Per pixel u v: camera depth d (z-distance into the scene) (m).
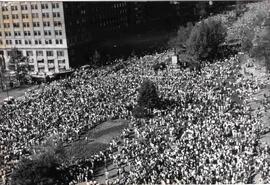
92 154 100.38
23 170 82.25
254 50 154.50
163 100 126.62
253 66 154.00
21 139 107.44
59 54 197.62
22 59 184.50
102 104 128.50
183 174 81.56
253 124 100.56
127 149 97.19
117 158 94.38
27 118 121.38
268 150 87.75
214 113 111.19
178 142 96.19
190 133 99.44
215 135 96.56
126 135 107.62
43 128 113.62
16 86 174.62
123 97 134.00
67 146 105.94
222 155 85.94
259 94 125.00
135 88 141.25
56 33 195.38
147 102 119.31
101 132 113.06
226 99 121.25
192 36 174.00
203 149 90.19
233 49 184.12
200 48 170.62
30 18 197.88
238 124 101.12
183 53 182.25
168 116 114.25
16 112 129.12
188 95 129.25
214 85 137.62
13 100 145.50
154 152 93.06
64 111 124.88
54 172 85.88
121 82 150.50
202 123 105.38
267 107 113.06
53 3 191.88
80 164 95.25
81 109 126.00
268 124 102.31
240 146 89.19
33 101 139.00
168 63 176.38
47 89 154.38
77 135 111.38
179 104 122.62
